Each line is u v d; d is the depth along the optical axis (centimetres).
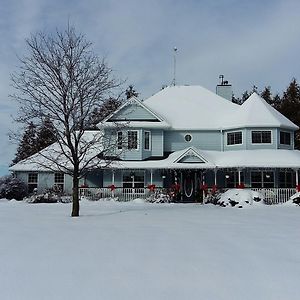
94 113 2098
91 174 3619
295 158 3253
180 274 715
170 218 1677
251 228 1320
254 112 3525
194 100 4003
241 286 652
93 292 620
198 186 3491
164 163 3309
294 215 1870
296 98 5731
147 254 871
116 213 1975
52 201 3108
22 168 3522
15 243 1004
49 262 799
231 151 3481
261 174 3394
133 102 3544
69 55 2273
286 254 882
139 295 607
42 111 1959
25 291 625
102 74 2352
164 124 3512
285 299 595
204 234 1160
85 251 903
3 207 2467
